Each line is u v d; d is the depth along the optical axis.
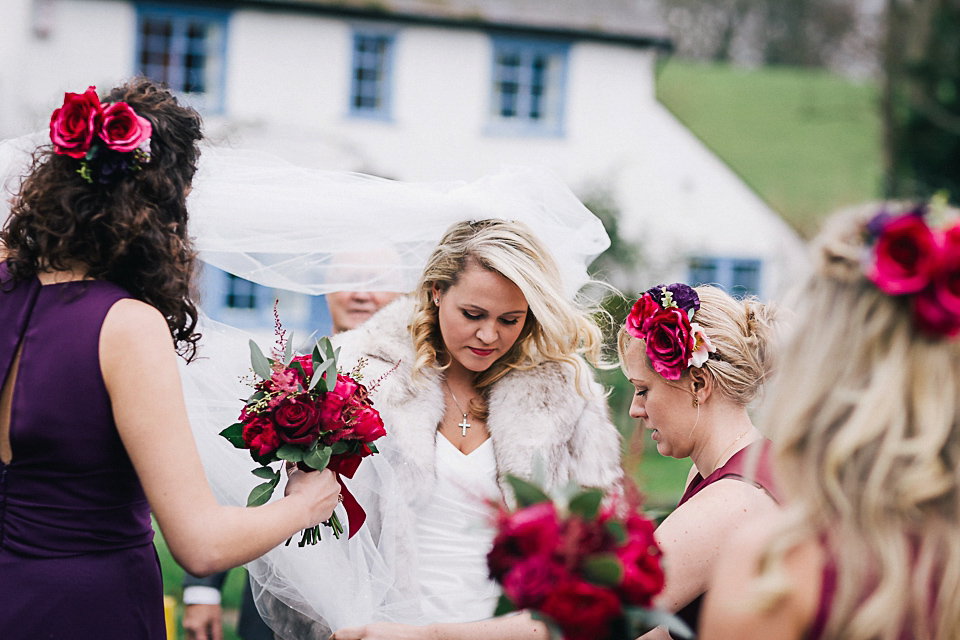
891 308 1.31
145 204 1.81
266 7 12.35
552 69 13.58
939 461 1.27
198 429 2.47
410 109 12.98
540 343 2.74
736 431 2.07
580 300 3.02
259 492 2.06
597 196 13.28
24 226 1.84
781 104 28.59
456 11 12.90
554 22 13.20
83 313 1.77
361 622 2.48
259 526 1.86
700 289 2.19
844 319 1.34
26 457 1.77
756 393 2.06
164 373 1.77
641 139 13.79
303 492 2.03
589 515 1.52
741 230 14.11
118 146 1.75
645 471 7.95
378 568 2.52
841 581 1.26
